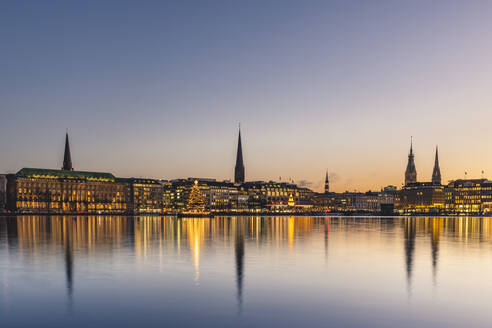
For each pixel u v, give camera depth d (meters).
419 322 18.97
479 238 61.31
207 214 191.75
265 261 35.44
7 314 20.16
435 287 25.48
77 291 24.47
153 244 49.97
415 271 30.70
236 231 78.19
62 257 38.00
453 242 54.09
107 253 40.88
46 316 19.83
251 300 22.47
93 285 25.98
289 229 86.75
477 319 19.36
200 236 63.97
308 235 66.69
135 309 20.89
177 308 21.06
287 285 25.98
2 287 25.50
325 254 40.28
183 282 26.80
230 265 33.25
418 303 21.94
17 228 89.50
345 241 55.00
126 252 41.66
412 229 88.88
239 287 25.41
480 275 29.22
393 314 20.08
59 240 55.84
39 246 47.56
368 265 33.38
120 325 18.56
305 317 19.64
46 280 27.47
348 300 22.52
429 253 41.34
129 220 155.25
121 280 27.41
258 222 134.50
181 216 189.75
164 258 37.22
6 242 52.81
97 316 19.80
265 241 54.53
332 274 29.48
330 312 20.41
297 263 34.38
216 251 42.59
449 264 34.06
